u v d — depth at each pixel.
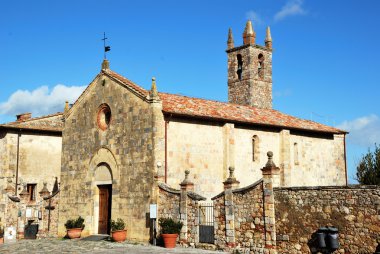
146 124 28.66
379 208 18.84
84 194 32.94
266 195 22.41
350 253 19.47
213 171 30.23
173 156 28.55
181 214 25.94
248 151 32.22
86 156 33.31
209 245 24.48
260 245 22.42
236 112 33.50
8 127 38.91
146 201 28.03
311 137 36.72
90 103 33.72
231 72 46.12
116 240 28.50
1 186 38.56
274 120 34.78
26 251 25.91
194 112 29.86
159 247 25.64
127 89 30.42
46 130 40.84
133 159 29.36
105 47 33.22
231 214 23.77
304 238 20.98
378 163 39.19
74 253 24.08
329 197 20.41
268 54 46.06
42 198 36.22
